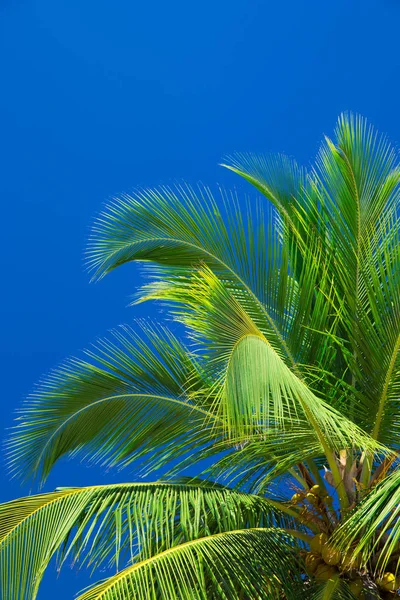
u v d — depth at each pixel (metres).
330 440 7.18
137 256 8.98
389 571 7.90
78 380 9.13
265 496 8.68
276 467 8.11
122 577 6.65
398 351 8.12
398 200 9.02
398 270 8.31
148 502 7.43
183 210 8.84
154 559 6.89
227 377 5.86
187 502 7.48
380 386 8.17
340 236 8.98
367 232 8.93
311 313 9.10
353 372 8.46
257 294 8.34
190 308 8.45
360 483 8.05
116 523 7.14
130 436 9.13
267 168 9.85
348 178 9.09
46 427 9.07
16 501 7.16
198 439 8.94
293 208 9.39
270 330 8.27
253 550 7.46
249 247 8.52
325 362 8.66
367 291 8.35
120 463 9.10
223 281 8.44
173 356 9.35
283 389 5.96
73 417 9.09
